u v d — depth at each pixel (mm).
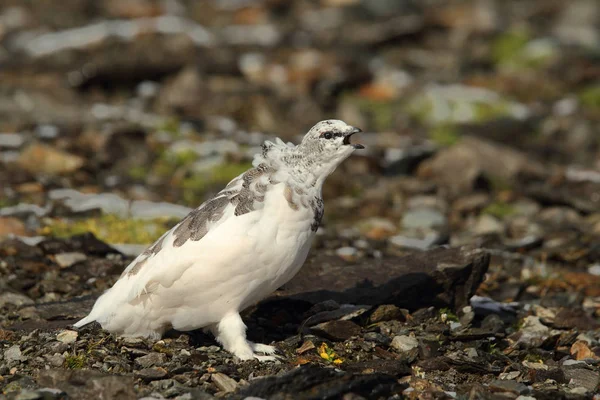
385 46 27578
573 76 24641
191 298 7414
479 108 21875
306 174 7512
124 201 13227
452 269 9312
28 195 13273
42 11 28094
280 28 28594
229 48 25406
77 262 10422
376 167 17094
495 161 17156
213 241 7207
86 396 6676
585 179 17234
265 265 7332
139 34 23547
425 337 8359
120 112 19344
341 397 6801
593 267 12070
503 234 13766
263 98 20922
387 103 22438
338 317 8492
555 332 9273
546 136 20688
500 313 9828
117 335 7848
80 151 15781
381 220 14250
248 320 8758
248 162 16359
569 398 7219
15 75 21359
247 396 6793
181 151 16594
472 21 28766
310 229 7512
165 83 22047
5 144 15930
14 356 7516
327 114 21453
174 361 7535
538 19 31031
